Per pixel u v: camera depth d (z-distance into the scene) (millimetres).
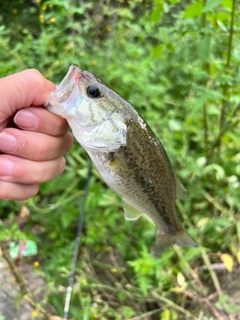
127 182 163
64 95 143
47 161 154
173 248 277
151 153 166
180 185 187
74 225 310
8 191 152
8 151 144
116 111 152
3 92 136
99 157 154
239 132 319
